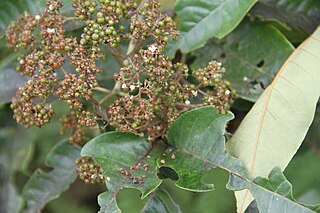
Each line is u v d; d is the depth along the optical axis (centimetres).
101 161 42
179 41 49
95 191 76
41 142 64
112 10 43
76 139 50
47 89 44
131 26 43
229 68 50
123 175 42
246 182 41
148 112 42
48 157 54
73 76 43
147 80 43
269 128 43
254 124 44
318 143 56
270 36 49
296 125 43
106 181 41
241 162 41
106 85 50
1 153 62
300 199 59
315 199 58
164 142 44
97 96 48
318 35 46
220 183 65
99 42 43
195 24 49
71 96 43
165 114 44
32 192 54
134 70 44
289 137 42
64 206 75
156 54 42
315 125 55
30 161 63
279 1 52
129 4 43
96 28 43
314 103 43
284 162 42
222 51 51
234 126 53
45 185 54
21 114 45
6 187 62
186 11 49
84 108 46
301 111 43
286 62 45
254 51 50
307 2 52
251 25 50
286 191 40
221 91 44
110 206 40
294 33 52
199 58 51
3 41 54
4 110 61
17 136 62
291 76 44
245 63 50
